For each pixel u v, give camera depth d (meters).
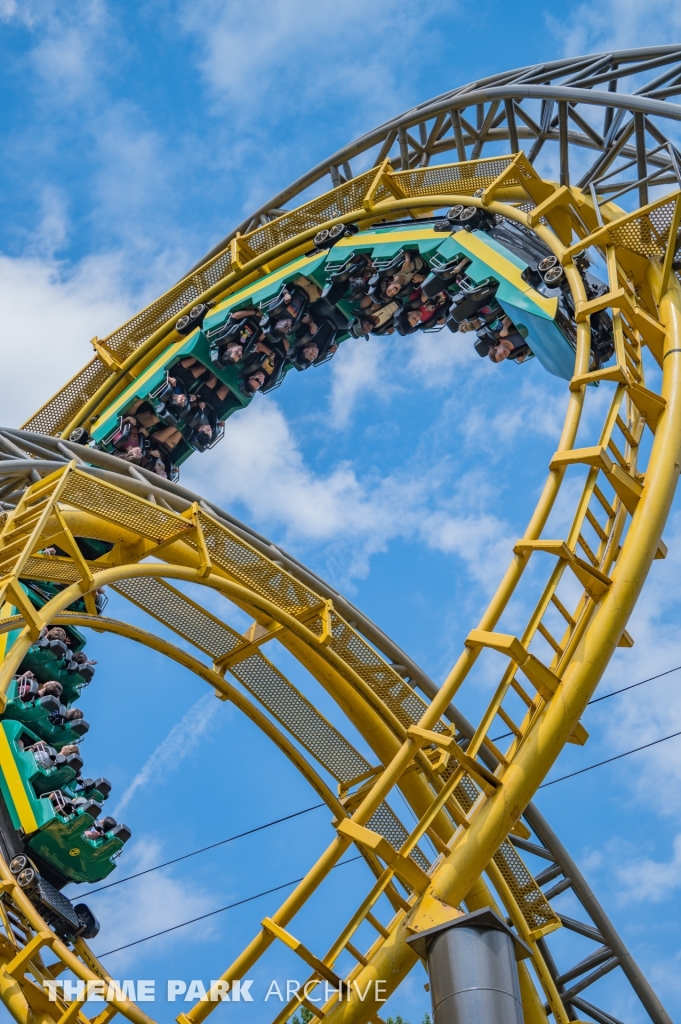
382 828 24.16
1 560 19.31
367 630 26.25
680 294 22.52
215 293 30.67
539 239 25.91
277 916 16.41
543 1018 22.77
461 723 25.52
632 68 25.14
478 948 15.38
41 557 21.22
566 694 17.81
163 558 22.45
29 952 16.69
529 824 26.59
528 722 18.12
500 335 26.53
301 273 28.75
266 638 24.00
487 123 29.34
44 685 24.97
